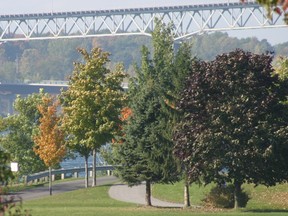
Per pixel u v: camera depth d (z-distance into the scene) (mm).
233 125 111062
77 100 157625
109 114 157750
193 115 113438
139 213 104750
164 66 123000
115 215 101250
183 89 120188
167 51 123562
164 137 121812
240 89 111625
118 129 158125
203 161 113562
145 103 122938
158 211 109875
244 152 110812
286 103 119375
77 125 157625
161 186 149875
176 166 121875
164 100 122125
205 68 113500
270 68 112688
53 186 167750
